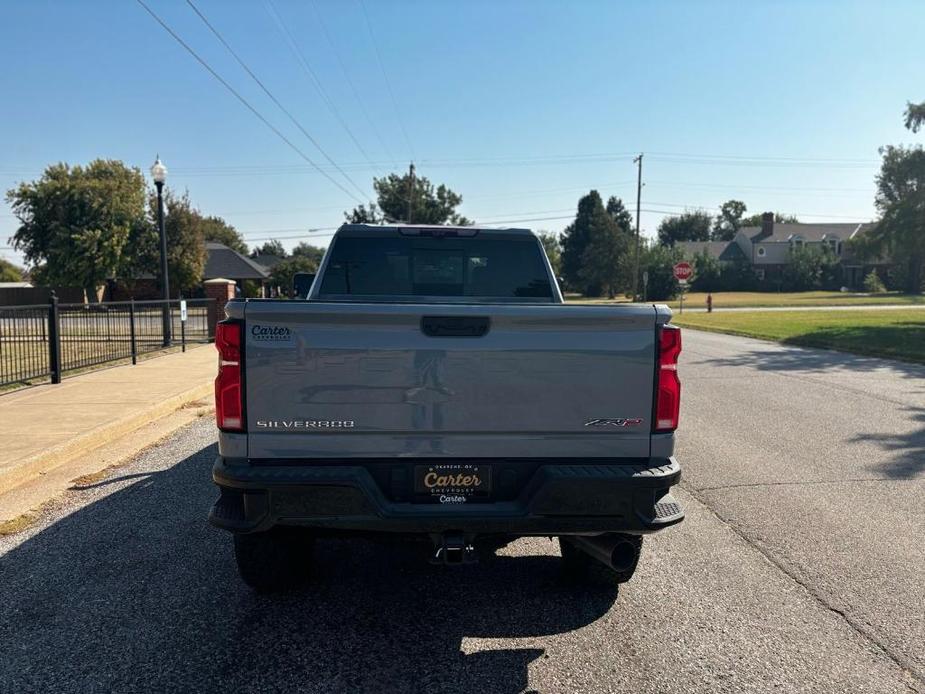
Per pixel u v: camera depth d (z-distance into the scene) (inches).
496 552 191.6
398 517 128.8
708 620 149.9
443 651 136.8
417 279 214.7
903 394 442.9
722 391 454.9
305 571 170.9
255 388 128.7
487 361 131.6
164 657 133.3
